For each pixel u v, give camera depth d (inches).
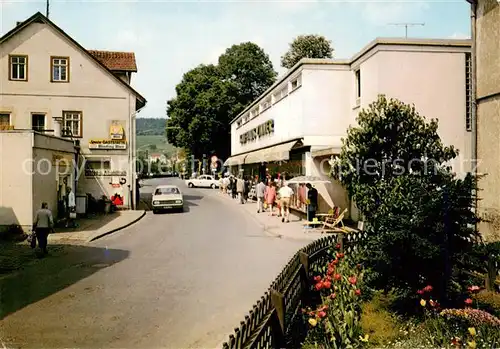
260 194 1080.2
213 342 277.1
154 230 808.9
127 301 362.6
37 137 755.4
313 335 258.1
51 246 637.3
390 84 774.5
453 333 246.1
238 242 660.7
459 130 788.0
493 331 239.3
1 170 725.9
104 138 1146.0
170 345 272.8
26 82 1104.8
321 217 877.2
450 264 290.2
